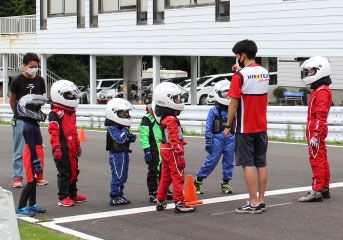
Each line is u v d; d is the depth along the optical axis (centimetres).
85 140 1888
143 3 2642
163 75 4647
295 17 2073
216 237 719
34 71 1042
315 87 902
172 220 809
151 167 927
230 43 2292
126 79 3158
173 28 2503
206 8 2364
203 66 5575
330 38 1980
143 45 2638
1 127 2412
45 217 836
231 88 817
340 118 1659
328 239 702
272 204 895
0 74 3503
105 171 1279
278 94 3419
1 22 3409
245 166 831
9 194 484
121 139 900
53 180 1166
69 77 4562
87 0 2873
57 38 3069
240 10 2244
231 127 888
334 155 1426
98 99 3650
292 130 1764
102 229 765
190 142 1758
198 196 970
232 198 948
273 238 709
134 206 905
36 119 859
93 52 2878
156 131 916
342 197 942
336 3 1953
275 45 2145
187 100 3278
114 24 2761
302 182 1083
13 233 485
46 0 3130
